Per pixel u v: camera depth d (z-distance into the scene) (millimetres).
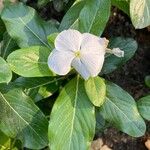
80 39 147
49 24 173
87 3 164
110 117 165
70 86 163
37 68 156
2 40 194
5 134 181
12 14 171
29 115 170
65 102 160
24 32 171
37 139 171
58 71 151
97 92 154
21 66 154
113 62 173
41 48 157
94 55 147
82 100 161
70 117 160
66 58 148
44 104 190
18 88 170
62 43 148
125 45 174
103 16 162
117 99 165
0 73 151
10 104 171
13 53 155
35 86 174
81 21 164
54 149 158
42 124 170
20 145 192
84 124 160
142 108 166
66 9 210
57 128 159
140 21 167
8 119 171
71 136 160
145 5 166
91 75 150
